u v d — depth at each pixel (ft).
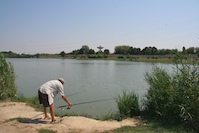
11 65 46.80
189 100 27.99
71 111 39.93
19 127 27.14
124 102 34.30
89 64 229.45
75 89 67.62
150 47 372.38
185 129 26.86
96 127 27.96
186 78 29.45
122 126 28.35
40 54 506.48
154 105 31.78
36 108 37.42
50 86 29.71
